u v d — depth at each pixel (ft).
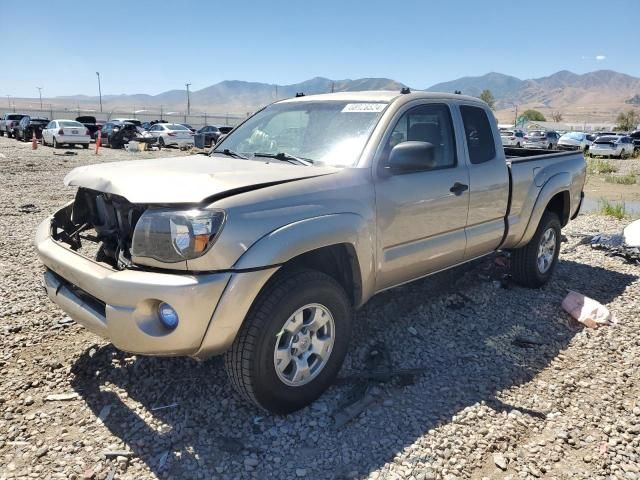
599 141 113.91
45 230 12.21
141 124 138.10
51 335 13.73
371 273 11.62
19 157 66.90
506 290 17.89
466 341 13.99
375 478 8.81
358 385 11.51
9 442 9.53
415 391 11.50
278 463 9.16
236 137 14.66
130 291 9.09
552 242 18.53
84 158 68.80
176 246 9.01
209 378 11.64
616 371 12.56
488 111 15.71
